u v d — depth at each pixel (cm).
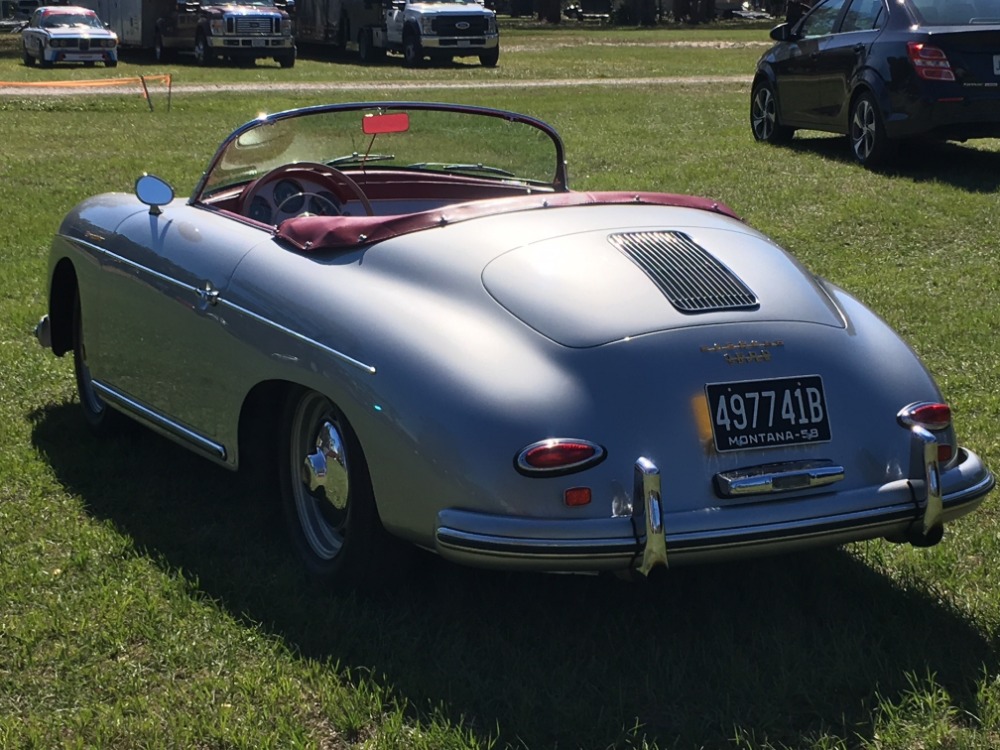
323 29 3741
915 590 405
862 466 366
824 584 411
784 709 338
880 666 354
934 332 717
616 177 1218
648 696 342
